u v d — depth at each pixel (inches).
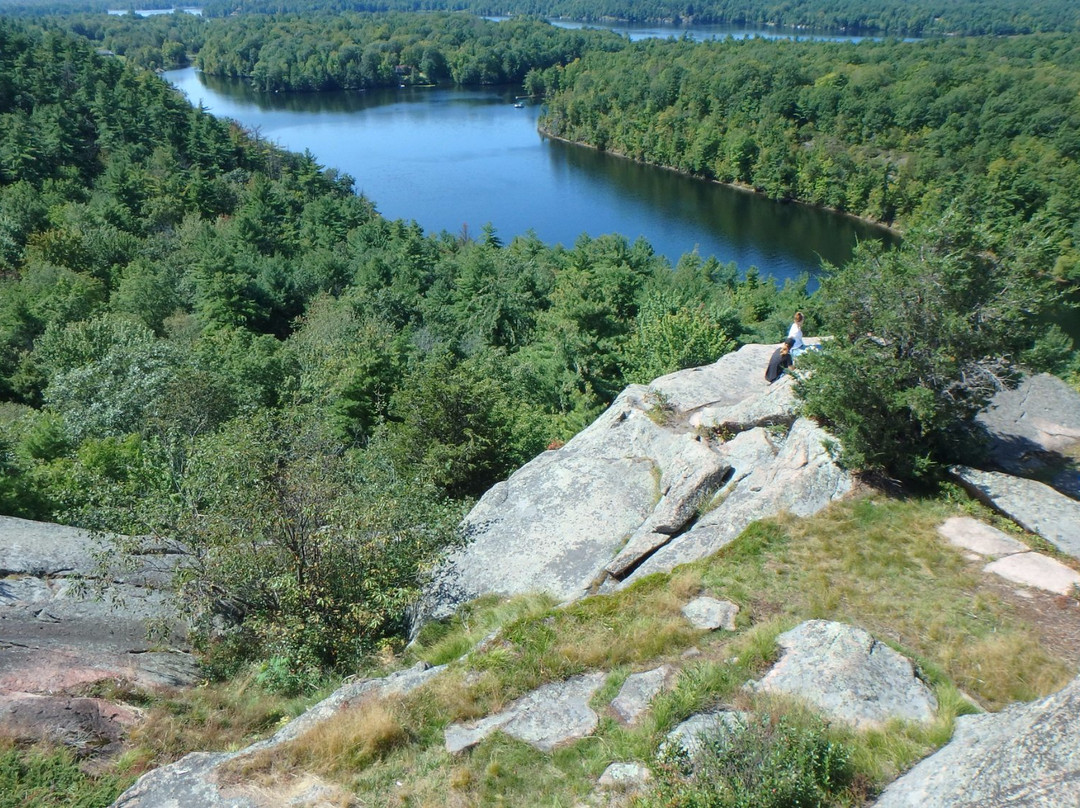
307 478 437.7
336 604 424.8
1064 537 374.6
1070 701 221.3
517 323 1977.1
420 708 315.6
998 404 503.2
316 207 3287.4
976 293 410.3
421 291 2524.6
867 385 420.8
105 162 3432.6
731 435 529.7
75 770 325.1
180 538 442.6
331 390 1115.9
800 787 235.5
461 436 738.2
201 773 293.6
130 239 2500.0
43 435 913.5
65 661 388.8
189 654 437.7
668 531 446.0
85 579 468.8
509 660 334.0
